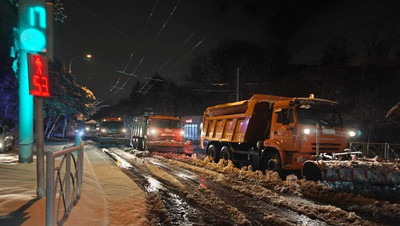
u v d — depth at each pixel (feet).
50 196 12.35
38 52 17.66
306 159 33.17
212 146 53.26
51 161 12.40
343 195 24.76
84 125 173.17
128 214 18.95
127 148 81.92
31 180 23.52
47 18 17.83
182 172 38.32
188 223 18.03
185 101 152.46
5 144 52.01
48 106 100.78
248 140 43.57
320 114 35.37
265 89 108.58
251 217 19.39
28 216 14.30
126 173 36.99
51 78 20.57
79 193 20.06
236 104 46.24
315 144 33.45
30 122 33.94
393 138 65.41
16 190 19.44
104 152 68.54
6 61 57.11
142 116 75.66
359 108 71.67
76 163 19.58
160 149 62.85
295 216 19.54
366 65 82.02
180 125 69.36
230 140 47.21
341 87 77.51
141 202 22.26
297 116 34.37
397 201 24.07
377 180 27.55
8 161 34.76
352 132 35.99
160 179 32.96
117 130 110.11
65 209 15.51
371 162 29.45
